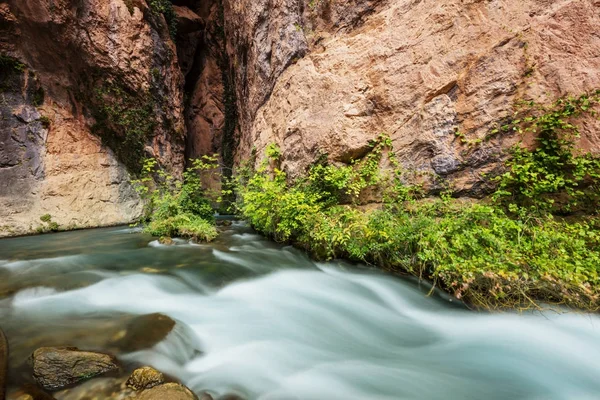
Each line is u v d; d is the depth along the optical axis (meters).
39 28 8.22
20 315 3.03
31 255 5.46
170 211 7.61
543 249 3.79
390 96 5.68
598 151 4.16
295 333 3.34
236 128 13.02
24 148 8.25
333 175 5.71
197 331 3.14
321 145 6.22
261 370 2.67
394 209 5.39
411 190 5.36
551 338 3.23
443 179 5.12
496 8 4.85
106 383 2.11
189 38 15.00
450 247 4.05
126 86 9.68
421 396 2.45
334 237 4.88
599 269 3.44
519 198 4.59
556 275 3.42
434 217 4.94
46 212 8.30
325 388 2.51
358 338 3.37
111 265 4.76
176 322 3.05
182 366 2.53
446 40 5.22
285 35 7.62
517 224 4.21
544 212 4.31
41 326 2.79
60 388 2.04
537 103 4.47
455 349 3.16
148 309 3.42
